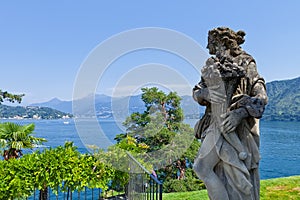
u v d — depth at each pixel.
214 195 3.39
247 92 3.50
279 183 7.99
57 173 5.90
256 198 3.46
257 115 3.30
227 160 3.35
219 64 3.48
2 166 5.74
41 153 6.15
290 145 42.38
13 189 5.64
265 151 37.69
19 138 13.41
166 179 10.63
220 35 3.66
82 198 10.86
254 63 3.61
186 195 7.66
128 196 6.05
